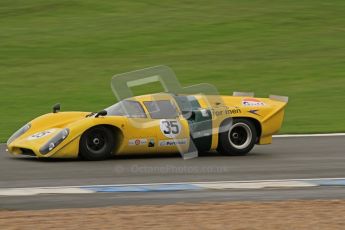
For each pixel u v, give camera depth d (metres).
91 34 74.06
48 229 17.69
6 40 71.69
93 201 22.16
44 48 69.62
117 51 68.94
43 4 85.31
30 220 18.75
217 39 73.19
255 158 32.75
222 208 20.48
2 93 55.34
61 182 25.98
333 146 36.94
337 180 26.45
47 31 74.94
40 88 57.19
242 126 33.78
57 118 33.75
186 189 24.44
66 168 29.41
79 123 31.41
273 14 82.19
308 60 66.75
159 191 24.05
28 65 64.25
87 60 66.19
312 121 46.88
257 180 26.52
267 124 34.19
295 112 50.09
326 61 66.50
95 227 17.92
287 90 57.25
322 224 18.41
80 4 85.25
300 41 73.19
